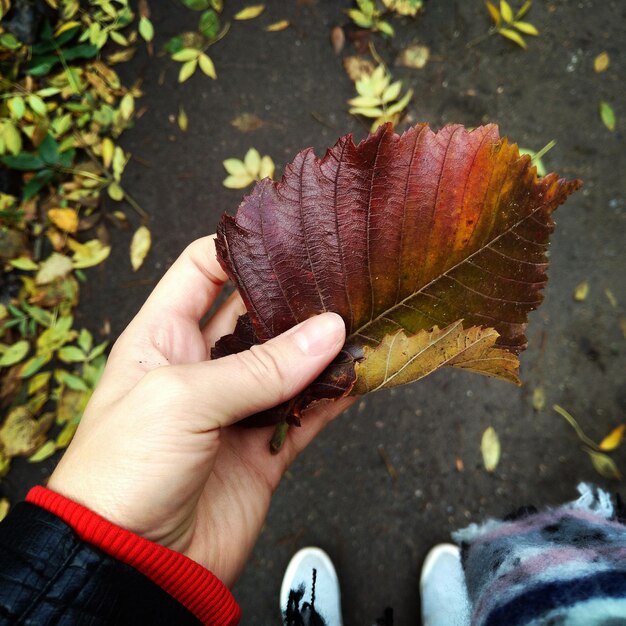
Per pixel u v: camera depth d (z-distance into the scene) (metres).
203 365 0.19
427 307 0.18
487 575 0.26
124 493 0.19
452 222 0.17
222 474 0.23
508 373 0.18
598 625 0.19
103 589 0.18
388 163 0.17
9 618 0.17
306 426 0.25
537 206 0.17
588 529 0.25
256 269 0.18
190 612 0.19
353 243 0.18
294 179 0.17
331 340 0.18
